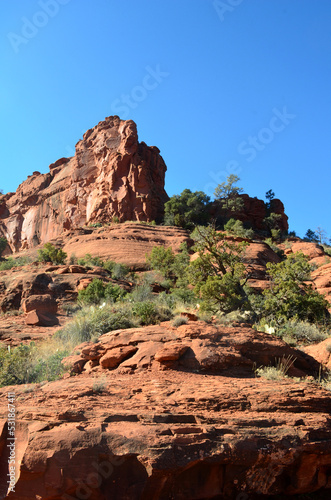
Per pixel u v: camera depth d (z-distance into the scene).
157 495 6.39
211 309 17.22
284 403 8.00
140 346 10.36
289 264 21.03
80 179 70.69
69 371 10.04
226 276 19.91
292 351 10.84
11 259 50.59
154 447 6.43
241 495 6.85
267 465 6.93
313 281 28.94
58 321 19.81
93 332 12.80
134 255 40.41
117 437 6.49
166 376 9.13
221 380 8.96
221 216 68.75
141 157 69.62
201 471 6.73
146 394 8.13
